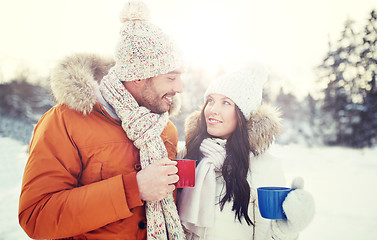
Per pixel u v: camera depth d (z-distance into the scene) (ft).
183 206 4.93
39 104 76.79
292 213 3.83
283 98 83.87
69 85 4.09
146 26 4.29
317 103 75.25
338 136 67.77
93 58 4.86
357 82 71.46
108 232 4.06
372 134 65.62
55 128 4.09
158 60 4.27
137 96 4.47
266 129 5.03
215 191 4.98
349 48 73.77
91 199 3.71
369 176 25.55
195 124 5.61
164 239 4.23
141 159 4.30
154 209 4.25
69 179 4.00
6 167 27.35
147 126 4.30
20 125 65.21
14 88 77.36
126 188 3.79
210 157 5.10
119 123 4.47
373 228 12.17
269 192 4.00
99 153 4.18
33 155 3.94
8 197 17.56
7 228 12.35
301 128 72.84
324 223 12.89
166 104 4.58
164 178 3.80
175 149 5.18
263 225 4.98
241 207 4.79
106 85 4.45
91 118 4.30
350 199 17.30
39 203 3.74
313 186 21.38
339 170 28.94
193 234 5.03
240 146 5.00
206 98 5.47
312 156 41.27
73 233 3.76
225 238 4.86
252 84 5.20
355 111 67.72
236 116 5.13
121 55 4.30
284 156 39.09
